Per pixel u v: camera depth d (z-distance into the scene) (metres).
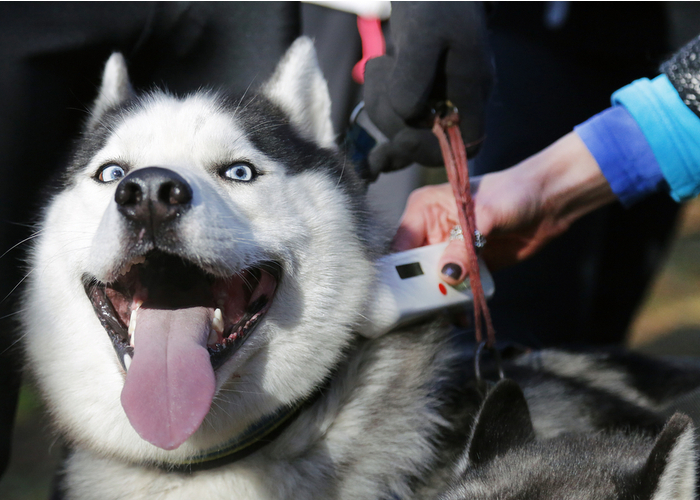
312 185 1.95
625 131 2.15
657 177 2.17
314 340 1.84
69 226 1.86
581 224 3.19
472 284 1.93
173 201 1.59
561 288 3.25
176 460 1.76
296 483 1.75
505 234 2.31
